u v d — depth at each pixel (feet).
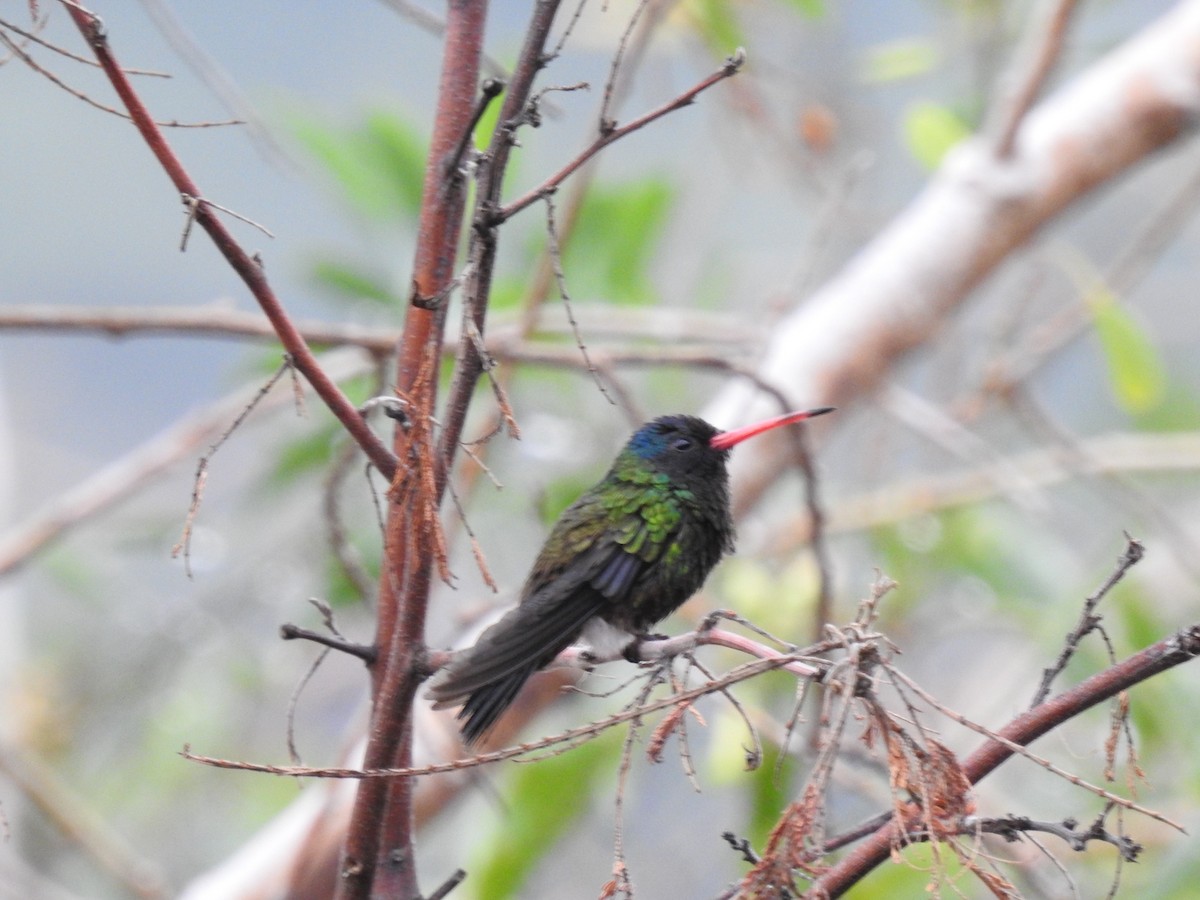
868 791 26.96
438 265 17.57
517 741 32.60
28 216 61.16
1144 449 40.96
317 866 27.09
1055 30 36.06
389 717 16.60
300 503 40.50
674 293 43.65
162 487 44.60
